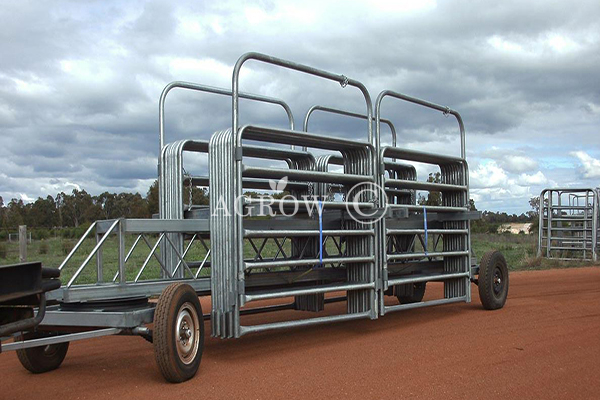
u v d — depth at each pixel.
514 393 5.34
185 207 8.34
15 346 5.23
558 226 24.47
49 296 6.01
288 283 8.14
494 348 7.10
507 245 29.19
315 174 7.44
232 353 7.04
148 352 7.26
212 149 6.95
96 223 6.70
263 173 6.93
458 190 10.17
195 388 5.56
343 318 7.71
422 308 10.62
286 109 10.03
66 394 5.47
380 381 5.72
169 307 5.66
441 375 5.92
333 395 5.29
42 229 31.88
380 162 8.38
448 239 10.29
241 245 6.60
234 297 6.60
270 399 5.19
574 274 16.97
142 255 20.94
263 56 6.90
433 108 9.81
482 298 10.12
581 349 7.03
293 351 7.10
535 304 10.85
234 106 6.70
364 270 8.21
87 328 6.18
